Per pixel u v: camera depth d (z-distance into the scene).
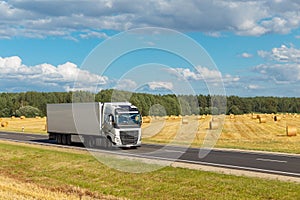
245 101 107.12
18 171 25.03
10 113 122.25
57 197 16.53
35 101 121.69
